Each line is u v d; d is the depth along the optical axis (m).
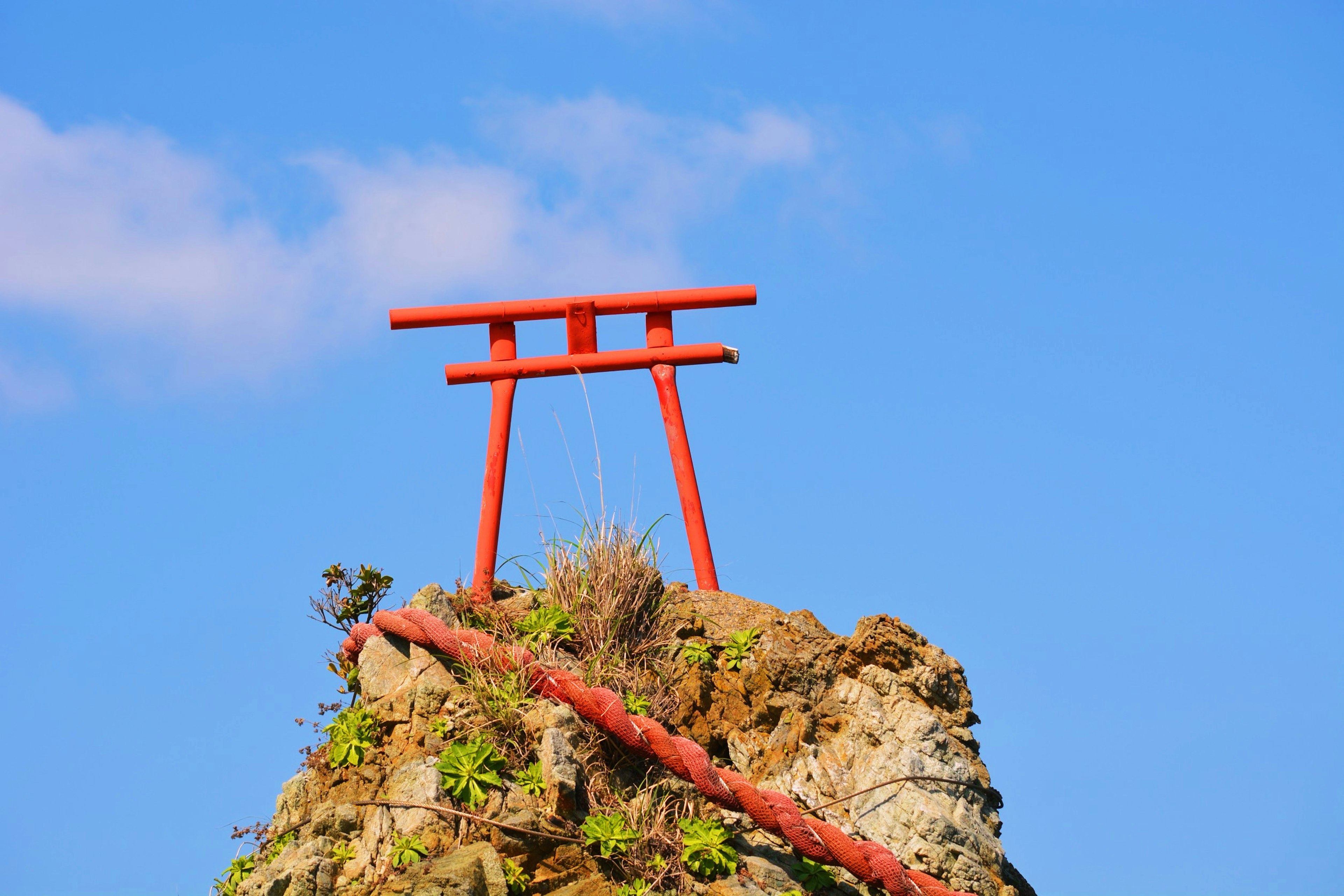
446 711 7.88
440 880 6.54
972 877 7.50
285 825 7.79
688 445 10.14
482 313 10.05
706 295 10.27
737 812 7.79
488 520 9.67
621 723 7.64
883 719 8.24
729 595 9.42
